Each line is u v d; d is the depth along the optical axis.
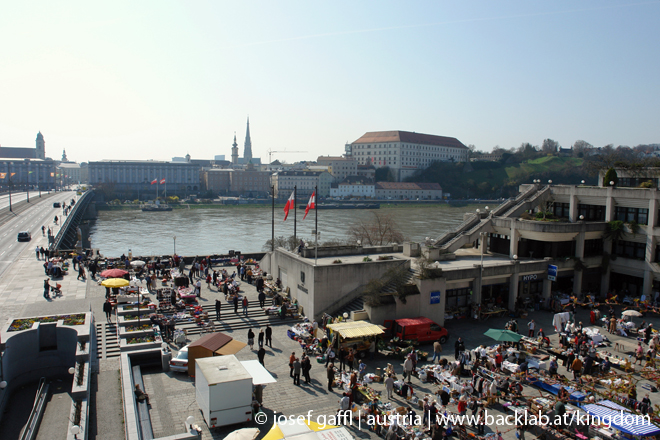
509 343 38.31
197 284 48.38
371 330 35.91
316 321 44.03
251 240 143.75
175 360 32.12
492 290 52.12
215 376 24.91
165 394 28.72
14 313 42.00
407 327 38.81
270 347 37.81
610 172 60.47
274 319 44.28
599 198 58.66
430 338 39.62
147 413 25.36
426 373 32.12
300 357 35.91
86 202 192.88
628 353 38.00
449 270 46.44
